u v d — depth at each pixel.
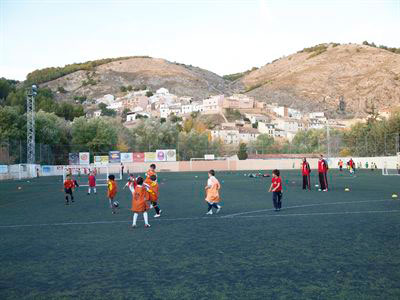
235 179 47.84
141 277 6.97
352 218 13.48
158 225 13.06
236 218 14.28
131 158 84.06
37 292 6.31
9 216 16.59
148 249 9.27
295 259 7.94
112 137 87.12
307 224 12.42
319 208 16.62
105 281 6.79
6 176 56.00
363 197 21.14
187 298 5.82
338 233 10.66
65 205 21.08
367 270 7.05
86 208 19.30
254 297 5.78
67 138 85.69
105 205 20.72
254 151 104.12
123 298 5.91
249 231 11.40
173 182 43.31
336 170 70.25
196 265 7.68
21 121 71.50
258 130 164.50
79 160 75.94
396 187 28.53
